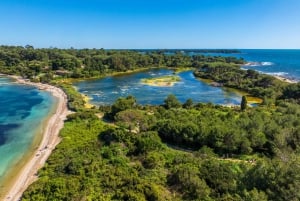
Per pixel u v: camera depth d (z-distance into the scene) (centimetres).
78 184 4369
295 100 11219
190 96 13012
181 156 5441
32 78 17038
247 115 7662
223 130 6150
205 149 5756
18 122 8712
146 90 14162
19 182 5066
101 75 19200
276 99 12038
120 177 4541
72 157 5572
